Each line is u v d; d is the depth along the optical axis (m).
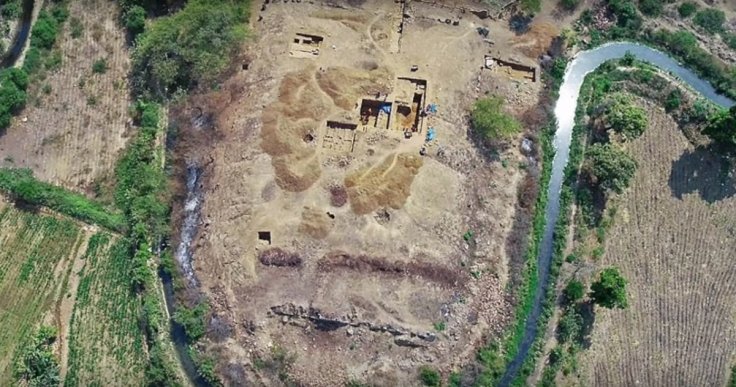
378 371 41.19
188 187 44.88
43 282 44.38
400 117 45.59
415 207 43.09
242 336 41.72
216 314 42.16
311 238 42.47
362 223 42.66
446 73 46.31
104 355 42.81
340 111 44.78
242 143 44.25
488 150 45.19
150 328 42.47
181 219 44.34
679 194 45.59
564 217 44.84
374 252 42.22
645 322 43.59
